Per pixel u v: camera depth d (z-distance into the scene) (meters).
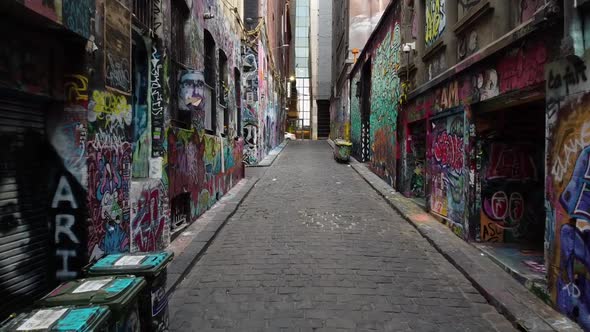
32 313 2.38
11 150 3.45
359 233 7.51
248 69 18.75
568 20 3.81
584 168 3.71
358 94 21.25
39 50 3.56
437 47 8.24
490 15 5.98
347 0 26.70
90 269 3.15
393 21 12.83
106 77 4.41
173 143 6.84
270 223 8.30
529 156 6.55
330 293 4.75
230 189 12.03
